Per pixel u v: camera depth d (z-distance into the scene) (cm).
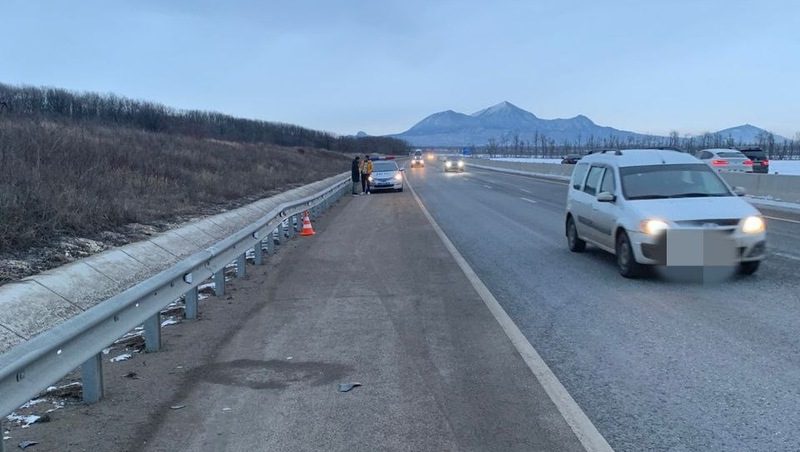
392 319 858
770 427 497
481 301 944
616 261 1242
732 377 603
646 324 793
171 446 494
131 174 2253
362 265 1299
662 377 610
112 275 1123
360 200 3225
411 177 5600
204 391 611
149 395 604
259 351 734
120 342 815
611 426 507
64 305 929
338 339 772
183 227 1653
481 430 506
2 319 792
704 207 1038
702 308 860
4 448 491
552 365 655
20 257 1085
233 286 1122
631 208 1074
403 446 482
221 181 2806
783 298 899
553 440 485
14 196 1285
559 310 879
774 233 1565
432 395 583
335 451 478
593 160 1331
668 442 477
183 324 869
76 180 1722
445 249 1470
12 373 442
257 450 483
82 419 550
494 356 689
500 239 1608
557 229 1778
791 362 638
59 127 2762
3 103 3228
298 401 579
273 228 1488
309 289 1077
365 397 583
